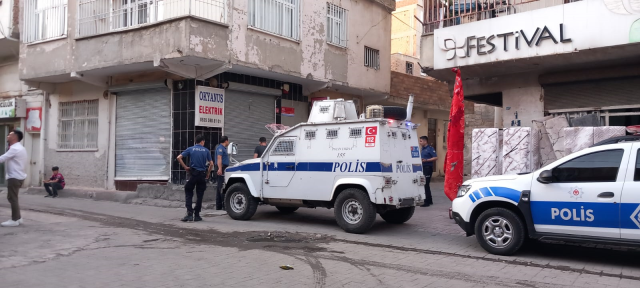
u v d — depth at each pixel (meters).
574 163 6.83
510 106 13.09
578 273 6.44
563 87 12.21
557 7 10.50
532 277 6.24
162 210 12.16
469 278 6.18
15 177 9.48
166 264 6.64
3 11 16.23
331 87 16.61
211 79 13.62
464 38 11.93
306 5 15.04
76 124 16.16
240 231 9.30
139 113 14.62
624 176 6.41
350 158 9.09
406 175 9.32
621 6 9.66
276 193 9.97
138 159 14.60
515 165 10.82
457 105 10.13
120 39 13.15
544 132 10.92
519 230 7.17
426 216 11.34
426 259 7.16
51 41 14.73
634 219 6.22
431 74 13.16
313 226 9.92
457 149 10.26
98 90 15.52
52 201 14.16
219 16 12.68
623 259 7.21
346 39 16.64
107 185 15.20
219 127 13.83
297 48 14.72
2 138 18.47
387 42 18.61
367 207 8.81
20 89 17.89
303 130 9.78
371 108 9.18
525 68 12.02
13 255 7.02
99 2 13.95
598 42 9.92
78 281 5.71
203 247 7.84
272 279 5.98
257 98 15.11
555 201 6.81
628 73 11.05
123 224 10.03
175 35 12.05
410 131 9.73
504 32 11.26
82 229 9.34
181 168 13.45
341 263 6.87
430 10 13.39
